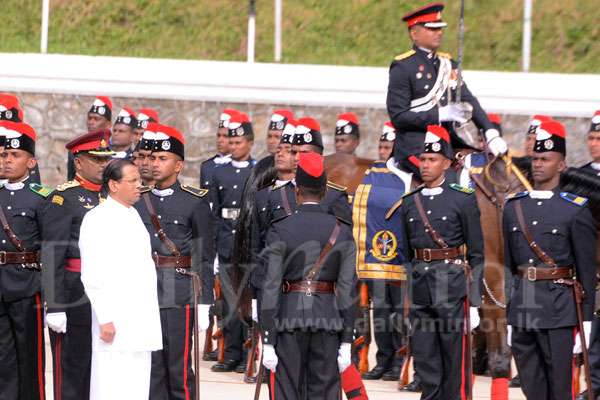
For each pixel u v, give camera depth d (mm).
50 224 26422
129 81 52906
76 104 53125
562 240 26016
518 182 31391
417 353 28016
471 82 51688
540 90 51219
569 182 27422
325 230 24781
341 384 25641
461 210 27594
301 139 29906
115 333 24359
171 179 27641
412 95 31797
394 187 31938
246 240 31516
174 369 26922
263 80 52469
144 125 42406
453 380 27656
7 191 27438
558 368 25906
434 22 31828
